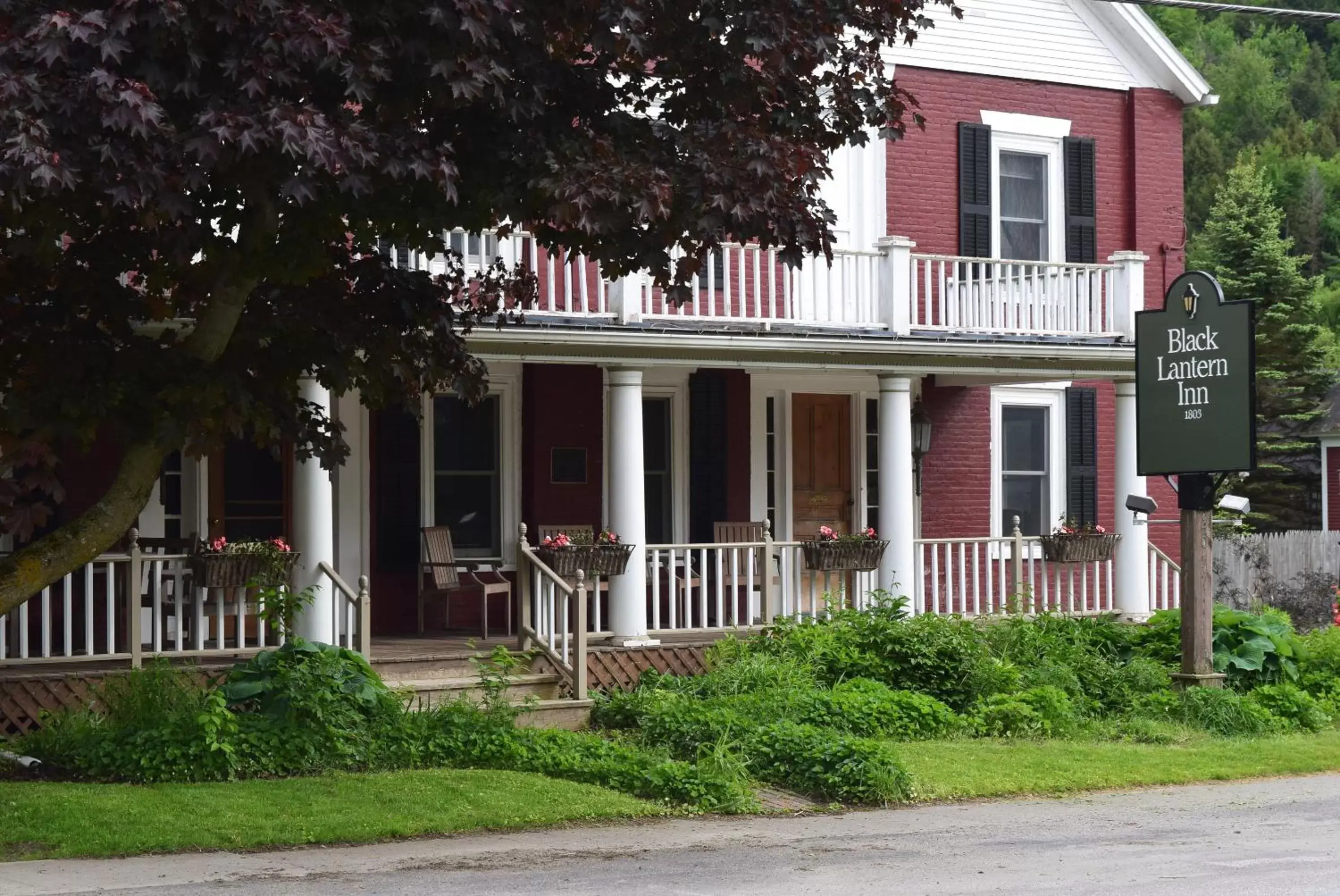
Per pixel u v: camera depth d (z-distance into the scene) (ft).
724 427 73.67
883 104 42.27
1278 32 308.81
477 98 35.14
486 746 46.96
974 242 76.95
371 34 34.94
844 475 77.56
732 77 39.14
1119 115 81.30
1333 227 252.83
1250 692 62.80
